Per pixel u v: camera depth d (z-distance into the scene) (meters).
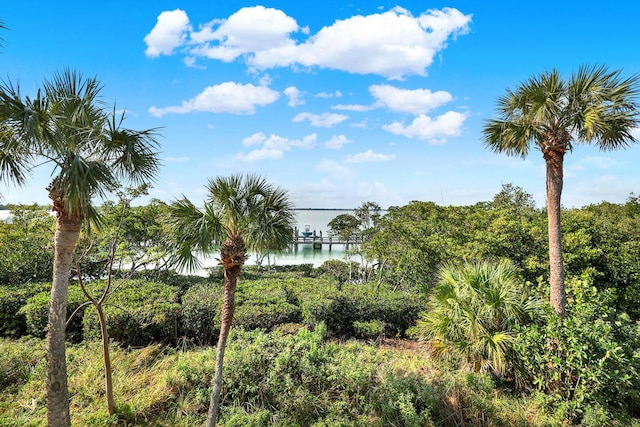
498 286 6.72
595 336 5.77
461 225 12.66
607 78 6.55
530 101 7.05
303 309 9.43
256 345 6.45
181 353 7.22
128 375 6.26
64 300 4.22
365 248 13.52
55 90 4.34
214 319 8.38
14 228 10.31
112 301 8.53
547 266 9.68
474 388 5.98
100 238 7.05
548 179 7.20
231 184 5.02
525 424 5.40
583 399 5.55
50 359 4.15
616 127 6.69
